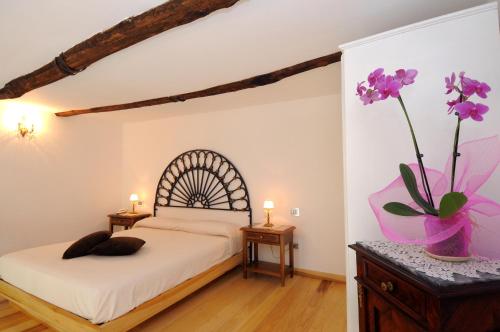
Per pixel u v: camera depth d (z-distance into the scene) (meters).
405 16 1.63
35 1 1.41
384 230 1.23
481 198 1.02
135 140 4.87
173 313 2.48
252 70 2.43
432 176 1.20
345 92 1.64
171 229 3.77
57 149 4.00
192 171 4.26
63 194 4.06
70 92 3.02
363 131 1.58
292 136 3.55
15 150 3.55
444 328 0.81
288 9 1.55
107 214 4.67
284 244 3.14
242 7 1.52
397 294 1.03
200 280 2.76
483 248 1.27
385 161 1.52
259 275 3.44
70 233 4.14
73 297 1.92
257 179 3.77
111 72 2.46
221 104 3.71
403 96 1.49
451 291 0.81
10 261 2.45
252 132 3.82
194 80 2.67
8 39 1.80
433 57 1.43
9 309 2.51
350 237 1.58
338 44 1.97
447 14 1.44
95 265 2.28
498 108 1.30
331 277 3.25
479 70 1.34
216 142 4.09
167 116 4.45
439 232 1.04
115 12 1.52
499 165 1.28
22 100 3.32
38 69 2.23
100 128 4.61
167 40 1.89
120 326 1.91
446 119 1.40
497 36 1.32
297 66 2.32
